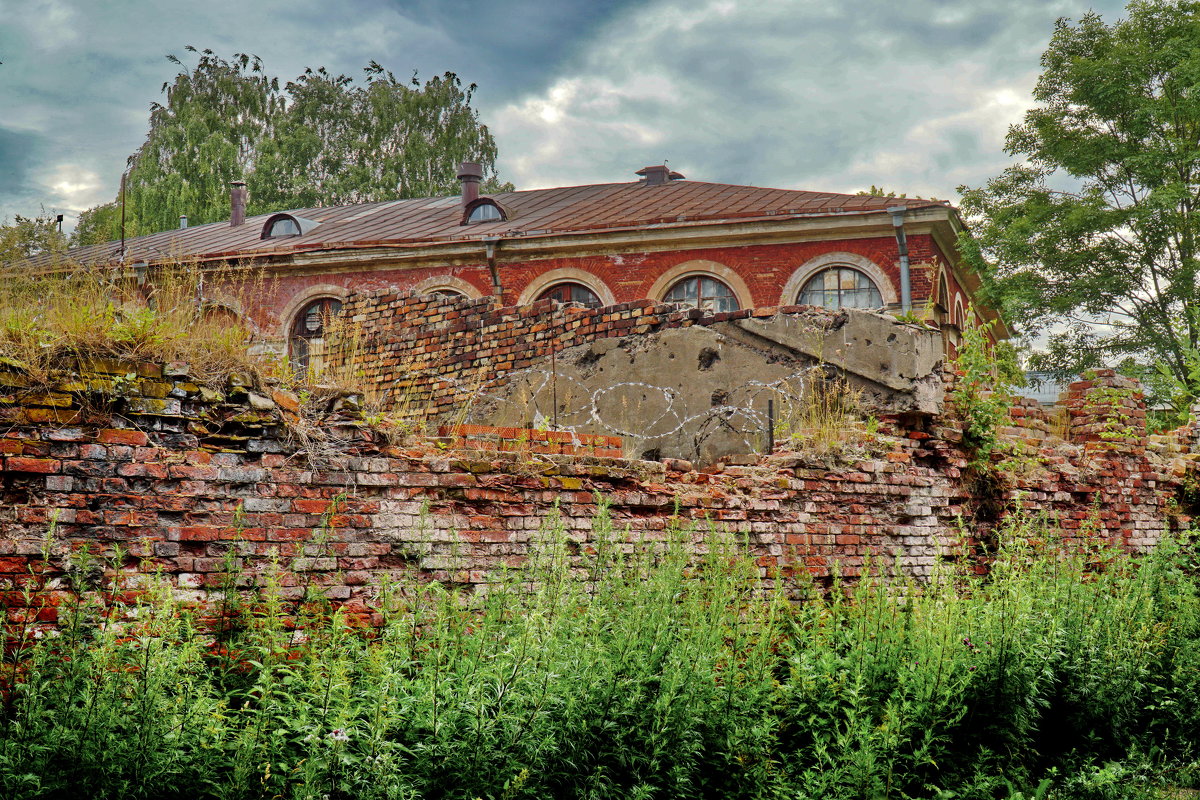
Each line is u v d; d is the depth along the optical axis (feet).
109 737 13.08
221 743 13.85
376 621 17.62
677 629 18.31
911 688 19.70
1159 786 21.74
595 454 23.07
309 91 157.48
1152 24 84.84
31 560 14.70
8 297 17.39
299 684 15.17
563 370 33.09
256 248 80.79
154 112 148.87
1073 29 87.10
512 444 21.09
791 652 20.65
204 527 16.21
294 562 16.98
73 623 13.82
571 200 85.87
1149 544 36.37
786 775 18.16
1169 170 81.61
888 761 18.30
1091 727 23.30
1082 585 25.86
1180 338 49.60
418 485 18.67
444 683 15.40
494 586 18.70
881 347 28.04
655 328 31.71
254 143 150.00
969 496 29.60
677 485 23.11
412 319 36.70
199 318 18.98
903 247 68.39
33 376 15.11
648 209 78.28
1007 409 31.07
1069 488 33.35
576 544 20.63
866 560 22.67
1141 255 81.87
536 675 15.71
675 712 16.99
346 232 85.05
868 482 26.37
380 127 155.43
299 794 13.44
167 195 132.46
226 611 15.97
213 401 16.75
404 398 33.63
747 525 22.90
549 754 15.67
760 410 29.25
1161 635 26.68
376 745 14.06
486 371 34.58
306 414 17.94
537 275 74.18
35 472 14.92
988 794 19.12
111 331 16.19
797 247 70.69
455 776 14.76
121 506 15.55
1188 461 39.81
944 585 23.52
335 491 17.67
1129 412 36.83
